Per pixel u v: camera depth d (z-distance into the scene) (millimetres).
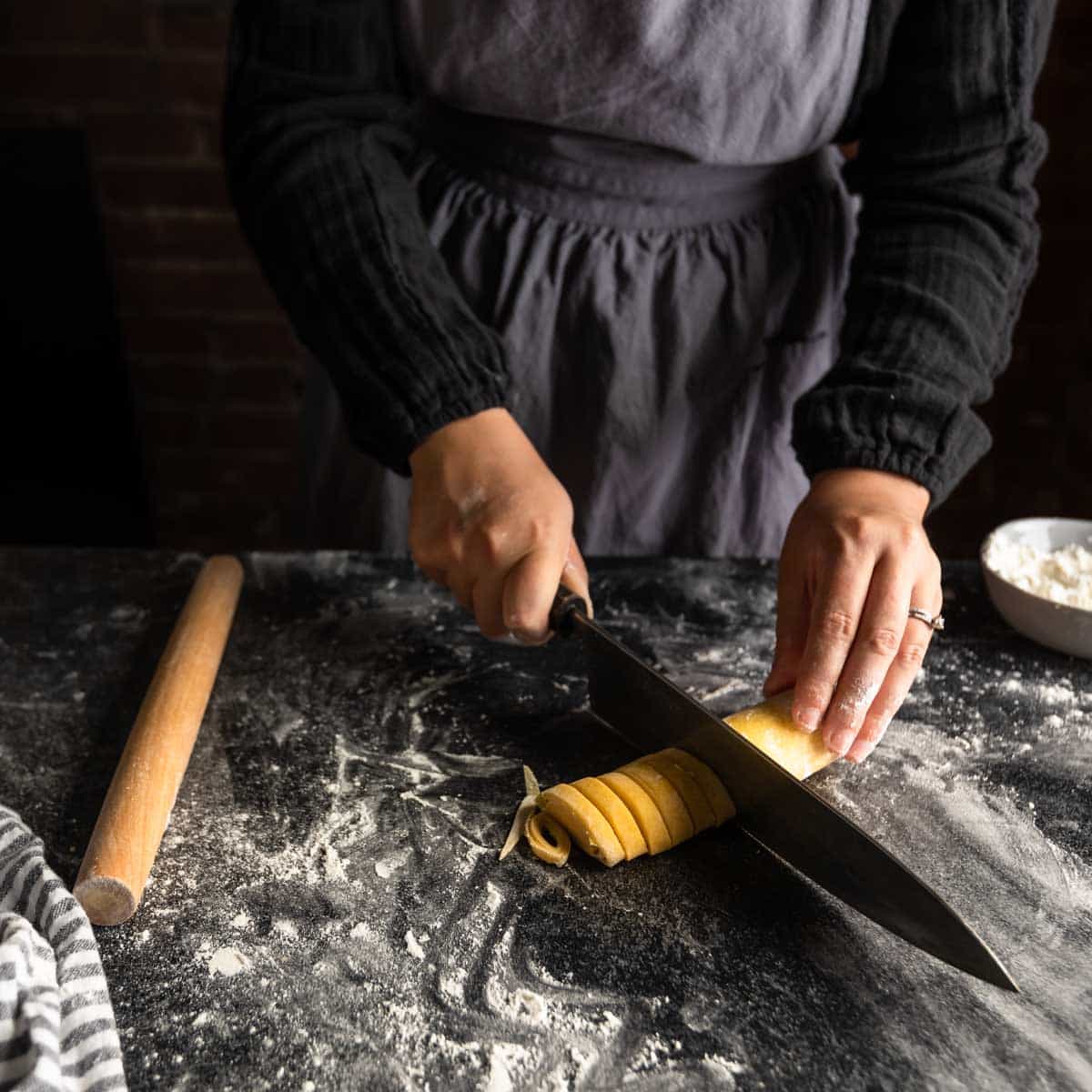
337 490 1090
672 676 809
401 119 903
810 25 796
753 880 636
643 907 617
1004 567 870
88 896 583
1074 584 854
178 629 810
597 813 638
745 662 828
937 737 744
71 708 769
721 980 575
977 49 799
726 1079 526
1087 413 1988
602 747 738
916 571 703
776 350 975
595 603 893
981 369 799
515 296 938
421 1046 540
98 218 1907
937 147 831
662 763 673
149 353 2061
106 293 1946
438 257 838
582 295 935
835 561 703
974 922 608
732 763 647
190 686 744
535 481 744
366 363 780
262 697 779
